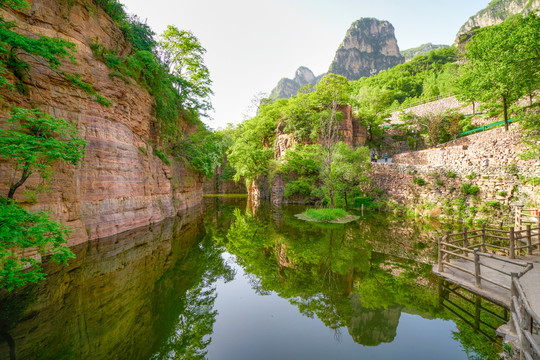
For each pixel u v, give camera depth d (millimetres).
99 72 13922
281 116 46500
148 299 7602
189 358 5152
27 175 7625
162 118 21562
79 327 5938
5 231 5523
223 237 17094
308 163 34938
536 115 18297
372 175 31891
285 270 11094
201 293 8594
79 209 12414
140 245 13094
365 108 55688
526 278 6910
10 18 10062
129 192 16000
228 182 66938
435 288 8664
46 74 11094
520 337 4250
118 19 16438
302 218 24469
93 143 13359
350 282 9602
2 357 4746
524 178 19234
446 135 40062
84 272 9227
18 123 9445
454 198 23016
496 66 22141
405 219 23219
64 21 12148
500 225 19266
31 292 7551
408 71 99438
